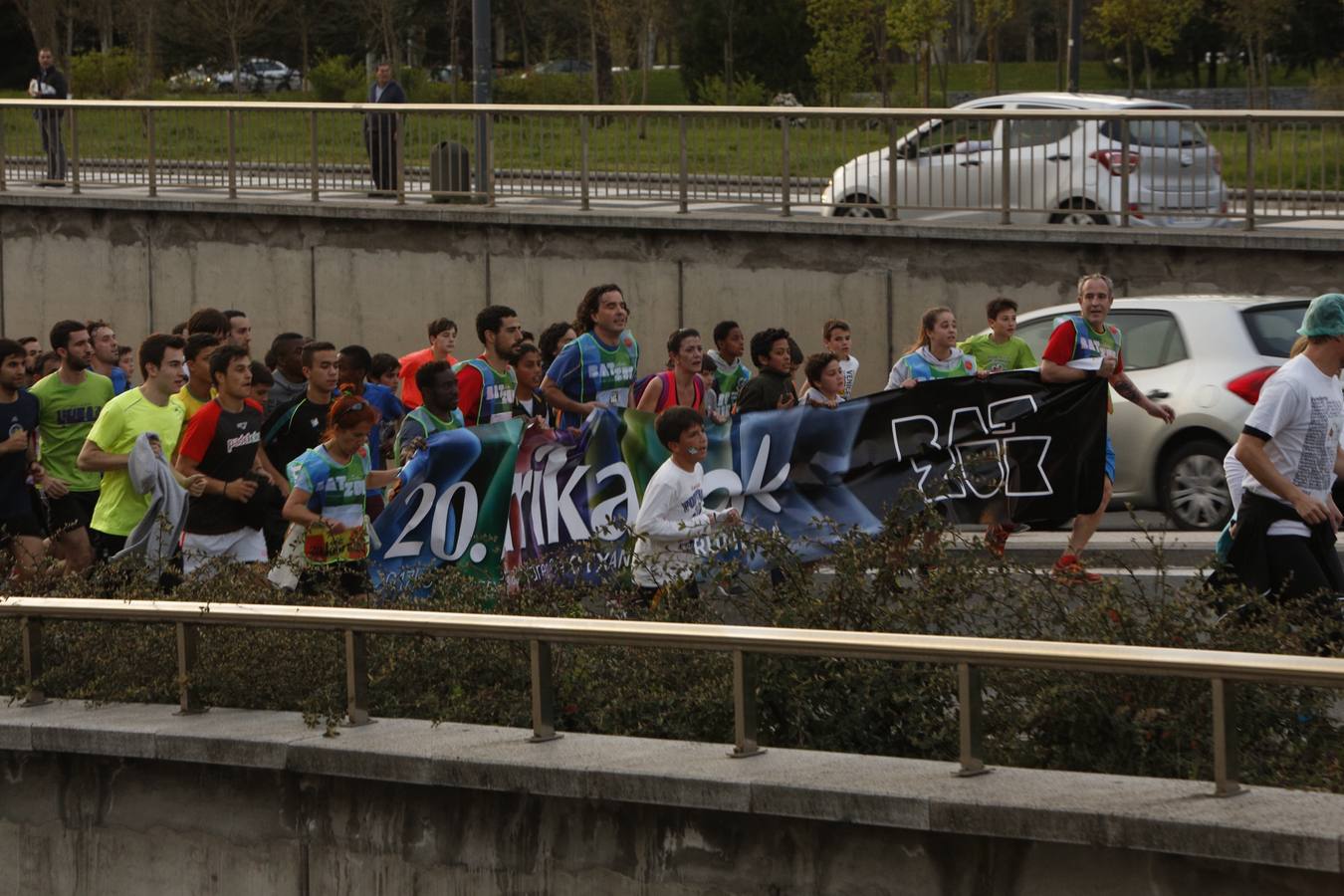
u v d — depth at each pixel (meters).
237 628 12.05
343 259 33.75
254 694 11.70
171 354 16.30
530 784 9.79
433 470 15.21
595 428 15.84
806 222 30.03
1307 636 10.49
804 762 9.67
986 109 31.16
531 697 11.12
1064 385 17.02
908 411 17.03
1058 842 8.63
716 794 9.34
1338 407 11.96
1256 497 12.02
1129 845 8.42
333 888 10.48
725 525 12.66
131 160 35.56
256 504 15.55
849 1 76.81
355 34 100.88
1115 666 8.83
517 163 32.28
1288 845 8.07
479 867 10.07
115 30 95.00
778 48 81.88
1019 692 10.45
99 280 35.94
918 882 9.00
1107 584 11.04
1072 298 28.50
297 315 34.34
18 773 11.30
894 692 10.61
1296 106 85.12
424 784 10.14
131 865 11.05
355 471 14.25
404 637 11.81
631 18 84.00
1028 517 17.12
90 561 17.53
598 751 10.06
